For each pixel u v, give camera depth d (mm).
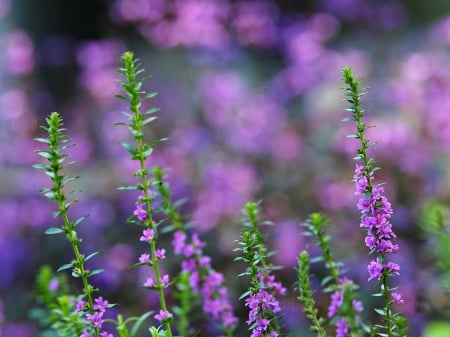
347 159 7613
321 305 5230
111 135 8547
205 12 9461
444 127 7504
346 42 10375
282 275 6164
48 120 2182
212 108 8547
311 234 2326
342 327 2090
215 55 9422
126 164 7805
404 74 8477
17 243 7180
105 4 12461
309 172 7684
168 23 9555
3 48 10078
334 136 8070
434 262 5801
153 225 2305
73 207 7492
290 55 9484
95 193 7695
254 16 9734
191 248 2555
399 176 7152
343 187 7180
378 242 2182
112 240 7309
